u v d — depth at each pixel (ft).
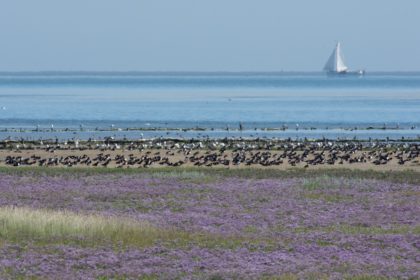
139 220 438.40
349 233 413.80
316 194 555.28
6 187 580.30
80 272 321.73
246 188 580.30
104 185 594.65
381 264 339.16
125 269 325.42
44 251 357.00
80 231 395.55
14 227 397.80
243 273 318.65
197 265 333.83
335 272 324.80
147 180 622.95
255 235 406.41
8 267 327.06
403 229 427.33
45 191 563.07
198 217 458.91
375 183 613.11
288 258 348.38
